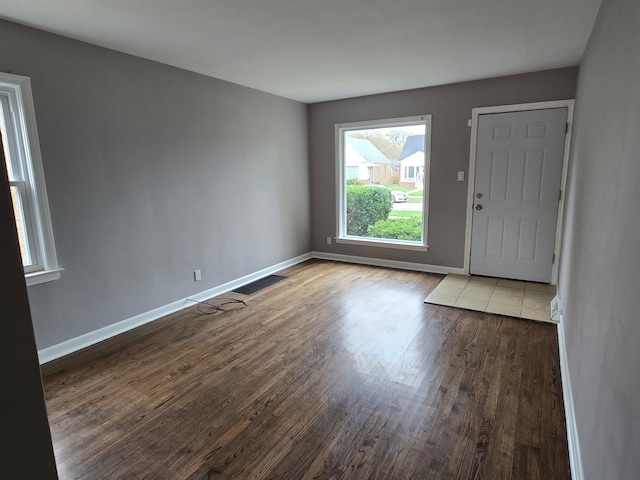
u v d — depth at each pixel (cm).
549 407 218
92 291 306
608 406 124
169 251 368
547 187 419
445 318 347
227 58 338
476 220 464
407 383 244
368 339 307
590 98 247
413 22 264
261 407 222
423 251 506
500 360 271
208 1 227
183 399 230
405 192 527
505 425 203
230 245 439
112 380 252
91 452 188
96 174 303
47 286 278
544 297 394
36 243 275
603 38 204
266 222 495
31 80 261
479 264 473
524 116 418
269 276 496
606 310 140
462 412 214
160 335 321
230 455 185
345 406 221
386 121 500
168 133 358
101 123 304
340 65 365
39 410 69
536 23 266
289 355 283
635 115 118
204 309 380
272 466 178
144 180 340
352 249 564
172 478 171
